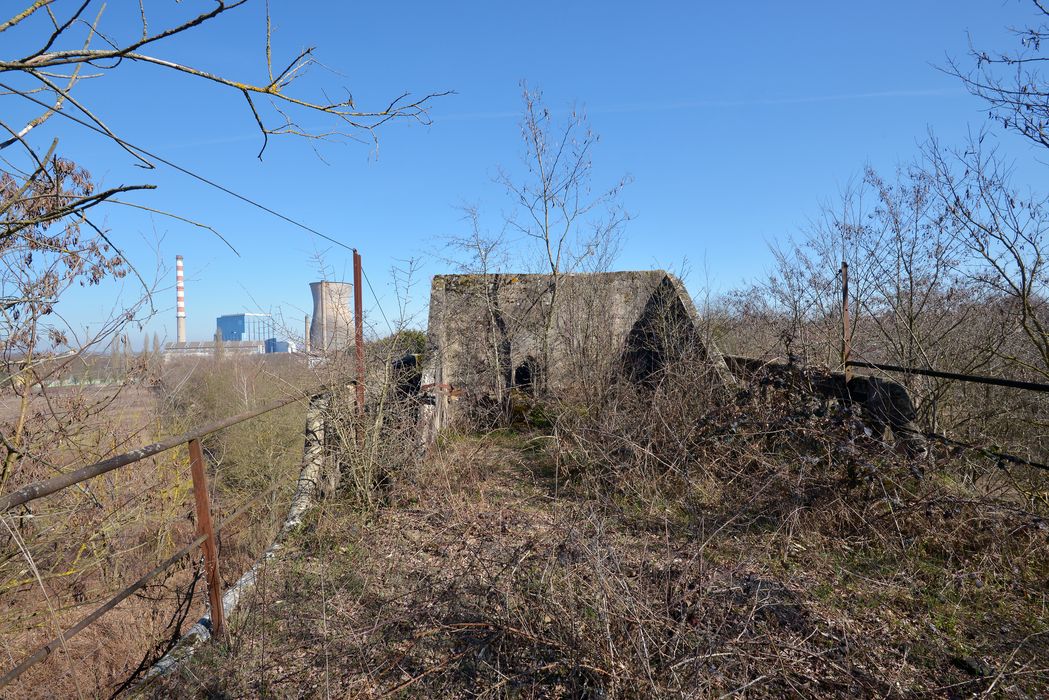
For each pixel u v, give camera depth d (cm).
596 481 561
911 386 694
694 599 325
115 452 542
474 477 611
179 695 309
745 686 271
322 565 420
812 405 538
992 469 523
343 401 596
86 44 225
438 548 464
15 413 468
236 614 382
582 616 323
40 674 418
